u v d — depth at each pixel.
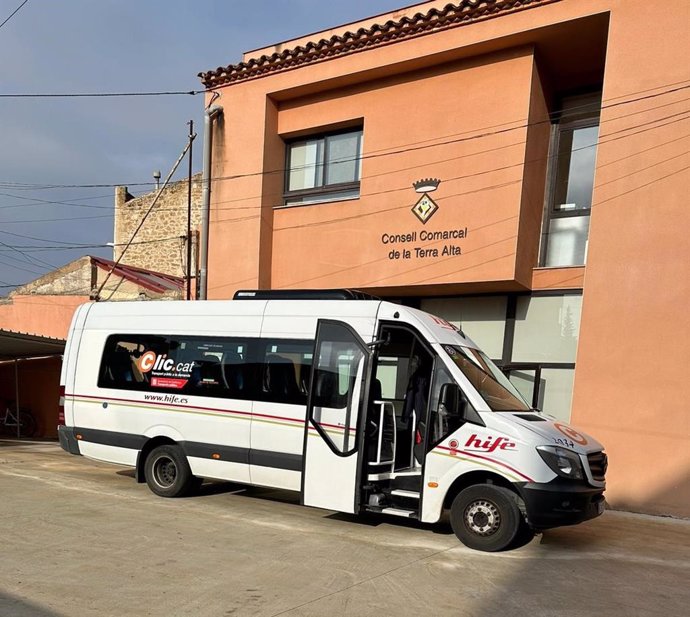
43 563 5.21
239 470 7.51
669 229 8.74
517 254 9.93
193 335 8.12
